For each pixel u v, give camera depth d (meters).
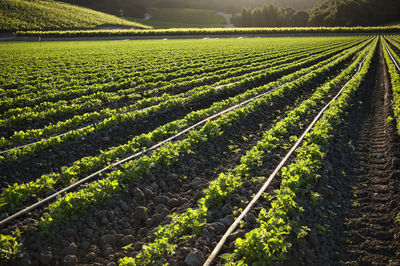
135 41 62.28
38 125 12.30
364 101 16.03
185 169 8.46
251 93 16.06
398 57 31.52
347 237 6.04
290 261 5.11
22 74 22.88
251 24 134.12
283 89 16.72
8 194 6.57
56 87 18.98
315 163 8.08
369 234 6.11
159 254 5.24
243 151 9.97
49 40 67.06
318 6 138.75
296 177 6.88
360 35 76.12
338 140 10.30
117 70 24.78
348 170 8.68
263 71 23.45
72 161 9.32
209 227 5.80
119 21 113.38
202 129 10.33
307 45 48.44
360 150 10.05
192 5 182.00
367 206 6.98
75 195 6.28
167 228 5.84
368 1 112.31
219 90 17.52
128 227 6.28
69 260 5.21
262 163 8.45
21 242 5.38
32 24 82.56
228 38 70.44
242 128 11.59
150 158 8.20
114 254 5.53
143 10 150.00
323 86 18.31
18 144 9.85
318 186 7.36
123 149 9.16
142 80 20.64
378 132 11.54
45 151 9.32
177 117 13.60
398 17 112.00
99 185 6.79
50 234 5.63
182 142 9.27
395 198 7.04
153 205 7.01
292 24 127.69
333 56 32.62
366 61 27.44
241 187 7.16
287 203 6.13
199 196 7.18
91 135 10.75
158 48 44.12
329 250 5.63
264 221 5.70
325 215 6.46
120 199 6.85
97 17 109.00
